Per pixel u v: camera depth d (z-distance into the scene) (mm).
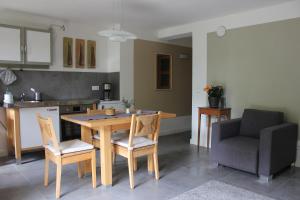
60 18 4551
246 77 4277
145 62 5645
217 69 4633
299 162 3695
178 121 6395
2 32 3895
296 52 3717
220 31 4516
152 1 3664
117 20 4715
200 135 4938
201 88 4895
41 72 4535
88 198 2684
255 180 3184
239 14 4285
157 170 3176
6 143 4297
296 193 2820
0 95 4168
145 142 3070
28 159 4000
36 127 3934
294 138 3625
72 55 4852
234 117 4453
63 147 2793
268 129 3143
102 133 2912
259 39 4086
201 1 3672
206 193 2805
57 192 2676
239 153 3346
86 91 5086
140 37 5508
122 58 5164
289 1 3709
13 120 3844
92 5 3840
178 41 6309
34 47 4188
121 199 2662
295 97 3758
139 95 5562
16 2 3689
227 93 4523
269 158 3102
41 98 4508
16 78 4270
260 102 4133
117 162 3836
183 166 3693
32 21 4359
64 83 4797
